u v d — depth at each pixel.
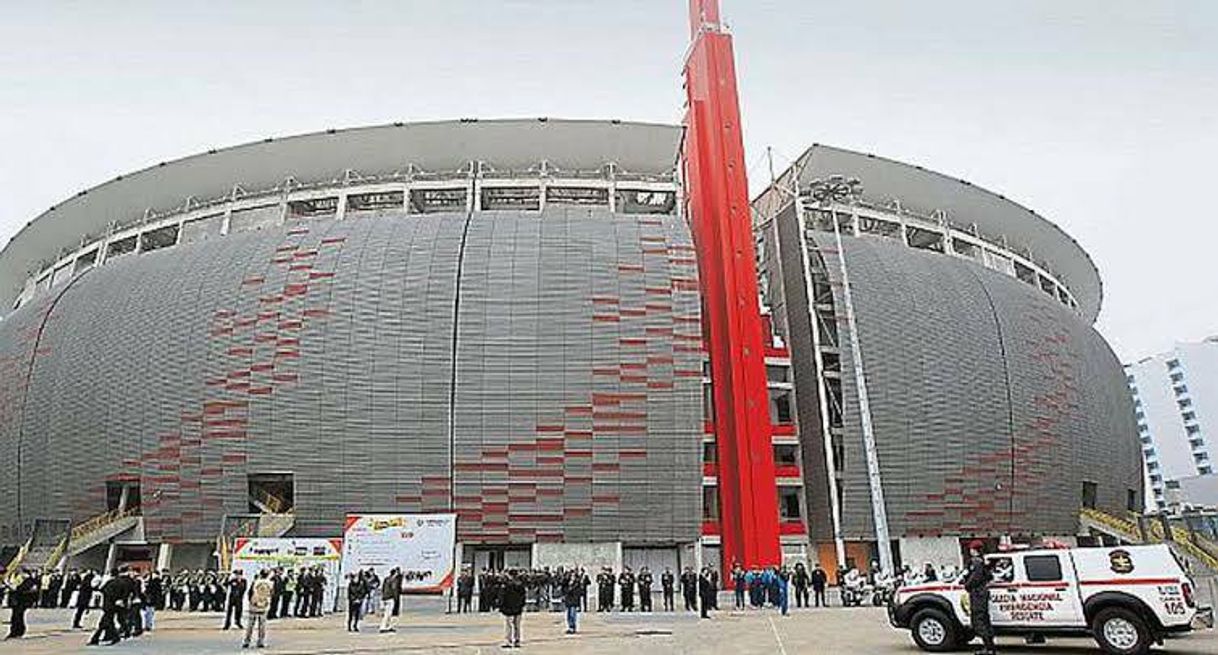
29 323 48.91
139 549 42.44
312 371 40.19
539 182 51.38
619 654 15.01
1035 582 14.05
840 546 39.50
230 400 40.50
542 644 17.11
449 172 53.69
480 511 38.25
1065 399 50.12
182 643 17.58
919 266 49.31
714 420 42.44
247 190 55.25
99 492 42.12
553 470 38.59
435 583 28.53
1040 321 51.62
